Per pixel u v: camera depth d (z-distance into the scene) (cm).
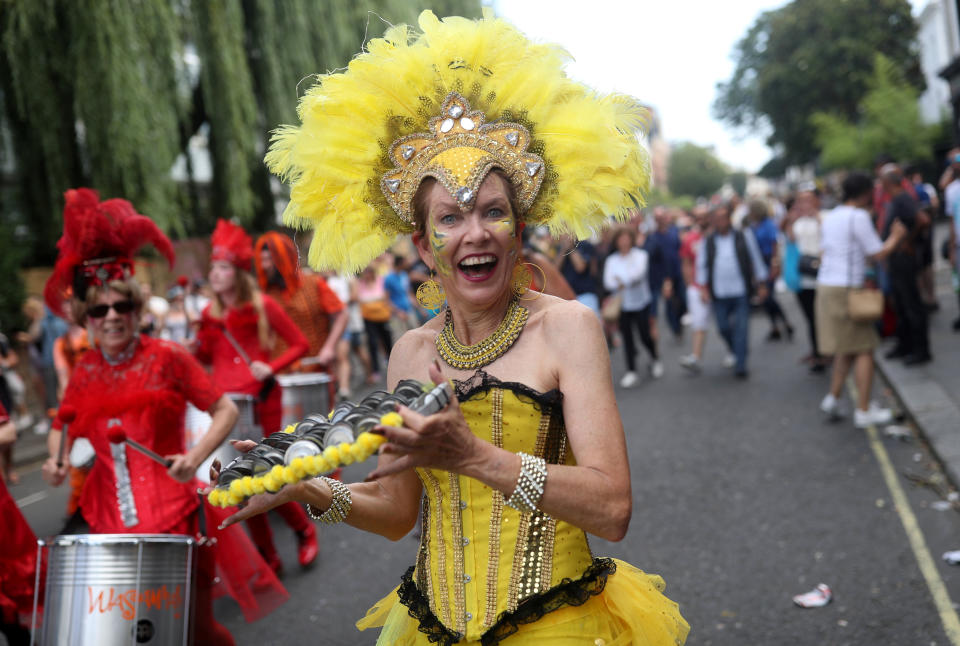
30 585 364
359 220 228
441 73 209
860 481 604
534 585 195
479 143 205
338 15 1528
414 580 214
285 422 570
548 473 177
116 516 346
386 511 218
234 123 1432
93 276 353
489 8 214
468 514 202
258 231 1777
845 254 733
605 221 221
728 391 967
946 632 380
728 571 470
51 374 1198
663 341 1482
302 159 222
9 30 1241
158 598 295
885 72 3175
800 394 912
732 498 595
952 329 1091
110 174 1308
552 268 430
